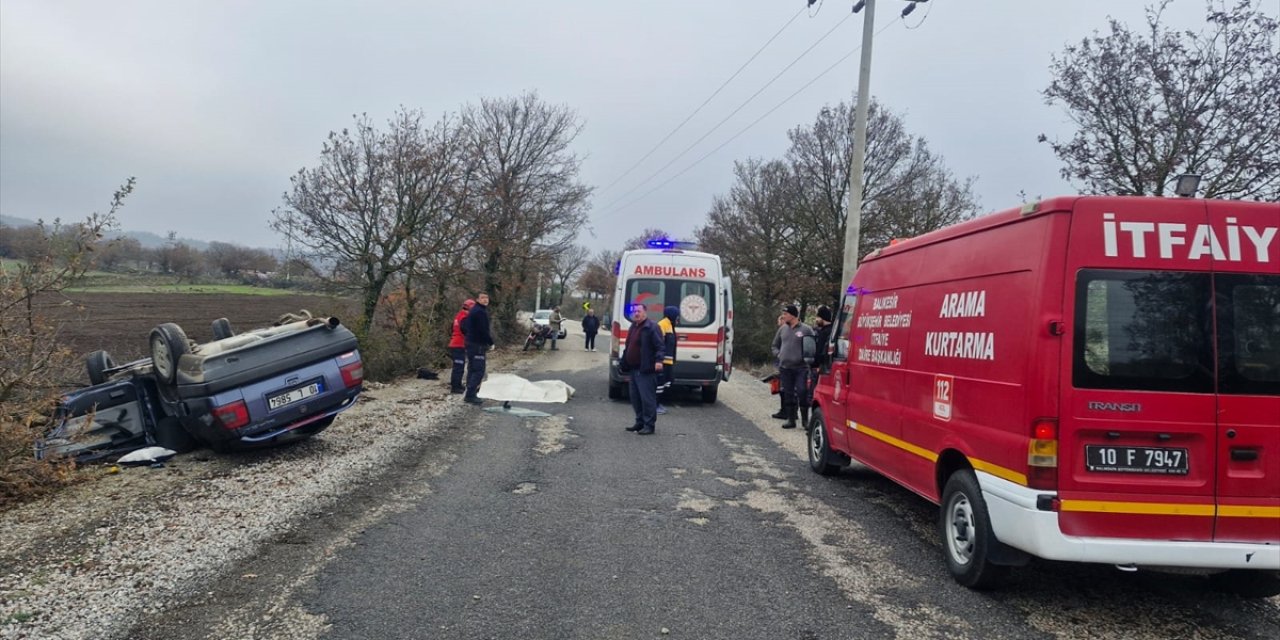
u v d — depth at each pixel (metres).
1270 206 4.15
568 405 12.78
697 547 5.35
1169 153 9.55
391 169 18.41
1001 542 4.38
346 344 8.10
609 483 7.22
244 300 31.53
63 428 6.62
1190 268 4.09
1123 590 4.74
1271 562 4.00
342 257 18.41
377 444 8.70
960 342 4.91
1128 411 3.99
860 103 14.68
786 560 5.14
